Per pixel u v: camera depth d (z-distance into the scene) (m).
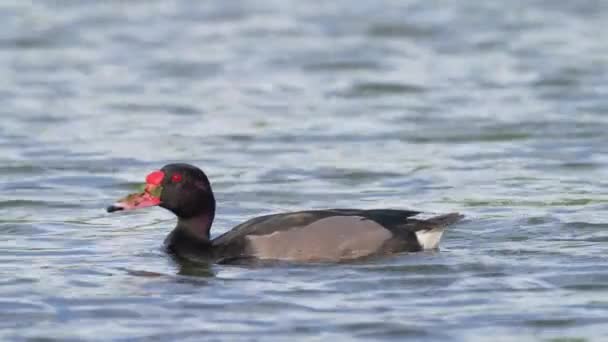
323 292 14.03
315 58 33.19
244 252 15.34
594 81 29.33
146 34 36.53
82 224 17.89
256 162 22.22
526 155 22.52
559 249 15.79
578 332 12.71
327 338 12.58
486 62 32.16
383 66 32.06
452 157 22.50
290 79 30.70
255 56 33.53
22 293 14.13
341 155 22.78
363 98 28.41
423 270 14.79
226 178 20.89
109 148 23.50
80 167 21.92
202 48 34.66
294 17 39.09
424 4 40.88
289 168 21.67
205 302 13.71
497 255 15.48
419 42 35.09
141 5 41.03
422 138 24.17
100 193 20.03
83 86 29.88
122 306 13.59
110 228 17.62
